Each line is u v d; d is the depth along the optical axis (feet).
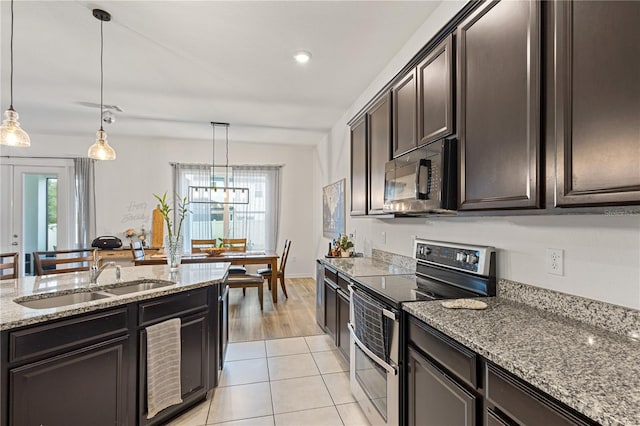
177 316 6.56
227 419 6.58
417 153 5.86
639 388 2.49
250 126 16.17
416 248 7.59
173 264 8.64
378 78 10.17
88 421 5.17
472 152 4.64
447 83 5.20
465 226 6.36
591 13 2.98
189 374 6.75
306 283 19.49
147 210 18.84
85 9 6.91
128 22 7.37
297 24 7.46
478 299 5.27
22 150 17.04
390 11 7.02
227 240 17.78
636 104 2.60
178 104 12.89
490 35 4.29
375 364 5.99
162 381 6.17
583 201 3.05
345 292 8.39
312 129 16.80
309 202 21.42
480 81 4.48
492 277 5.47
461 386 3.72
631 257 3.53
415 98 6.26
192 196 15.74
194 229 19.57
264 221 20.71
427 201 5.41
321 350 9.91
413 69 6.35
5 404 4.34
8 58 9.07
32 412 4.58
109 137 18.33
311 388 7.75
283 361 9.16
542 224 4.63
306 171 21.36
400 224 9.20
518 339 3.53
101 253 16.25
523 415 2.90
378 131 8.18
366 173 8.95
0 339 4.29
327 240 17.49
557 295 4.38
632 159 2.64
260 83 10.83
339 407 7.00
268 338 10.85
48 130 16.65
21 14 7.05
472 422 3.52
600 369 2.81
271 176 20.75
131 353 5.75
